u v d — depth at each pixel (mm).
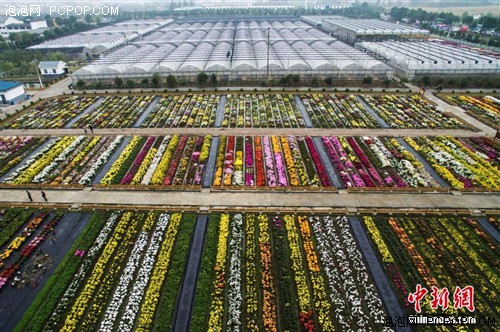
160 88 82562
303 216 39531
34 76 99062
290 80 82750
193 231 37625
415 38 144625
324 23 185250
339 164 49031
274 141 55406
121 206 40812
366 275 32438
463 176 46500
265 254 34500
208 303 30078
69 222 39000
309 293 31109
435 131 59812
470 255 34406
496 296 30453
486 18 156250
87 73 85500
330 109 69562
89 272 33156
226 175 46188
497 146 54344
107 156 51750
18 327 27703
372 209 40406
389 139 57000
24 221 39031
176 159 50750
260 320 28797
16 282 31938
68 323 28266
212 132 59438
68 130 60906
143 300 30359
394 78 90750
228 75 86375
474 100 73875
